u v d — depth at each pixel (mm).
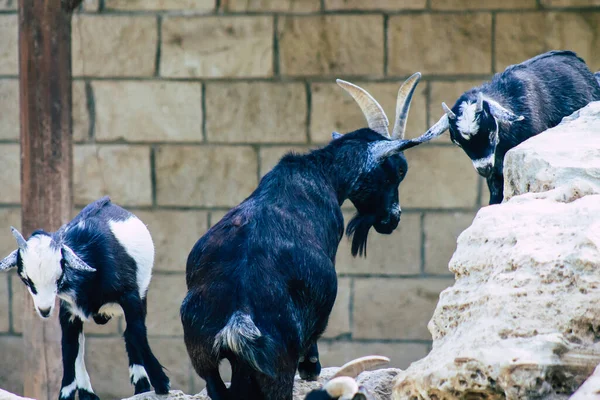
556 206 8141
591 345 6988
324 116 18828
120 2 18984
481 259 7977
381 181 11328
